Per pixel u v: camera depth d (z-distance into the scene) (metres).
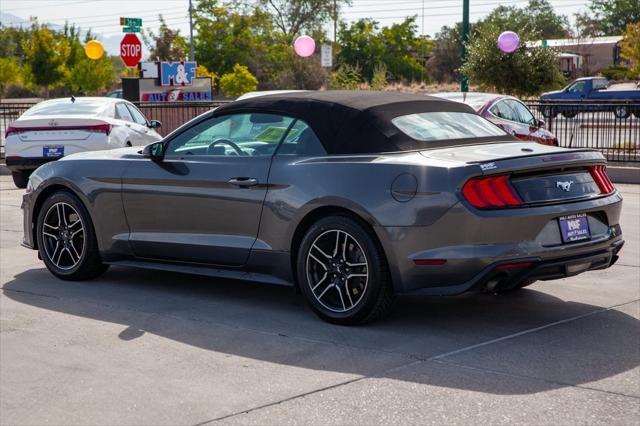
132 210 6.71
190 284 7.03
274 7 75.38
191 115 20.42
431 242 5.26
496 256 5.17
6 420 4.17
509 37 19.98
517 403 4.23
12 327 5.77
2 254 8.40
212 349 5.22
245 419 4.09
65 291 6.80
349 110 5.84
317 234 5.69
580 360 4.89
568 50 60.19
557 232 5.39
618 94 36.06
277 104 6.17
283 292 6.73
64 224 7.18
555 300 6.34
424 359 4.95
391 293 5.57
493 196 5.20
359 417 4.08
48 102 14.42
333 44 74.00
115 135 13.46
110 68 57.12
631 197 12.64
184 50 64.62
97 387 4.59
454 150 5.64
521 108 14.58
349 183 5.53
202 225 6.33
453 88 48.38
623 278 7.07
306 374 4.73
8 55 75.62
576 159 5.53
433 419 4.04
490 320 5.79
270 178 5.93
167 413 4.20
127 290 6.82
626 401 4.24
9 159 13.41
